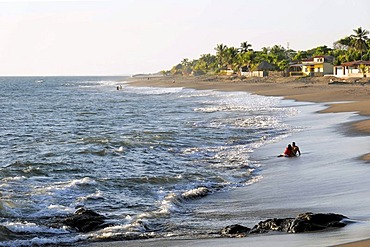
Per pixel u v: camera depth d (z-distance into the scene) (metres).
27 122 85.06
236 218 24.77
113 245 20.33
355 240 16.81
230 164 41.19
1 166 41.66
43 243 21.14
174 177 35.88
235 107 100.81
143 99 147.62
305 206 25.80
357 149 42.75
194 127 69.12
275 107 96.31
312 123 65.94
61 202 28.89
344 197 26.84
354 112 75.06
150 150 49.16
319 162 38.81
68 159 44.50
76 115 98.38
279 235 19.55
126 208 27.83
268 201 28.11
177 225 23.84
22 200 28.70
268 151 46.53
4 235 22.11
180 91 188.25
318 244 16.86
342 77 177.62
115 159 44.28
